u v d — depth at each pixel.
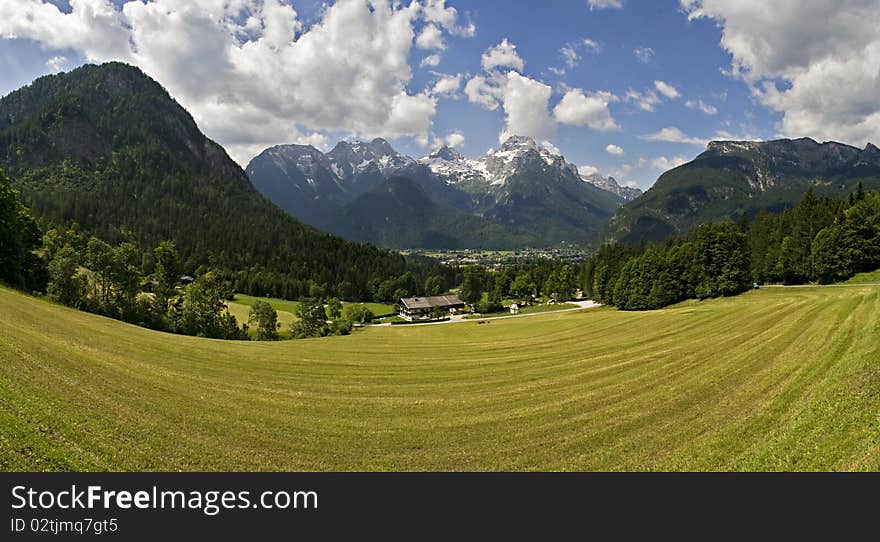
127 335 41.19
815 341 31.77
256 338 78.81
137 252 70.44
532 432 20.80
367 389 30.34
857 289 68.69
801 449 15.62
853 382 20.31
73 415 18.50
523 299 159.50
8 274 58.47
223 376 31.30
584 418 22.34
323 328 89.31
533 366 38.22
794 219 106.50
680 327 51.22
